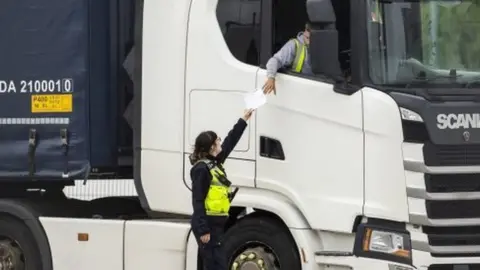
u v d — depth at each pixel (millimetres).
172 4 15992
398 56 14398
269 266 15383
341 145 14500
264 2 15258
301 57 14883
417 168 14031
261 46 15227
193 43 15727
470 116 14148
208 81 15562
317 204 14680
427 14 14539
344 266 14578
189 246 15906
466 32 14609
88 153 16891
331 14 14016
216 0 15617
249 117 14930
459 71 14500
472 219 14180
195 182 14633
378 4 14445
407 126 14094
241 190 15398
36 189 18359
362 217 14445
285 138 14898
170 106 15938
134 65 16547
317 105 14664
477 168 14125
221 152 14805
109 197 18406
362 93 14328
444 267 14250
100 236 16844
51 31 16922
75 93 16844
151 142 16172
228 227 15820
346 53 14570
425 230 14195
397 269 14219
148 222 16453
